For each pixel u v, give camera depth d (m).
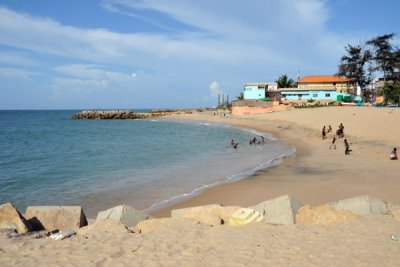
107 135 67.62
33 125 107.75
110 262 7.62
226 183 22.08
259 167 27.59
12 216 10.58
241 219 10.24
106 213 11.73
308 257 7.52
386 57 90.75
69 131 80.50
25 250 8.51
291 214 10.38
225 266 7.20
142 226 10.57
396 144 33.12
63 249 8.52
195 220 10.60
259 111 95.69
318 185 20.27
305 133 50.12
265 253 7.80
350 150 33.19
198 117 114.88
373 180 20.67
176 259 7.65
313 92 97.00
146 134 68.12
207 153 37.78
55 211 11.41
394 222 9.66
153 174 26.05
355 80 98.88
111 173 26.91
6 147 47.72
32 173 27.50
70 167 30.25
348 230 9.14
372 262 7.15
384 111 54.34
